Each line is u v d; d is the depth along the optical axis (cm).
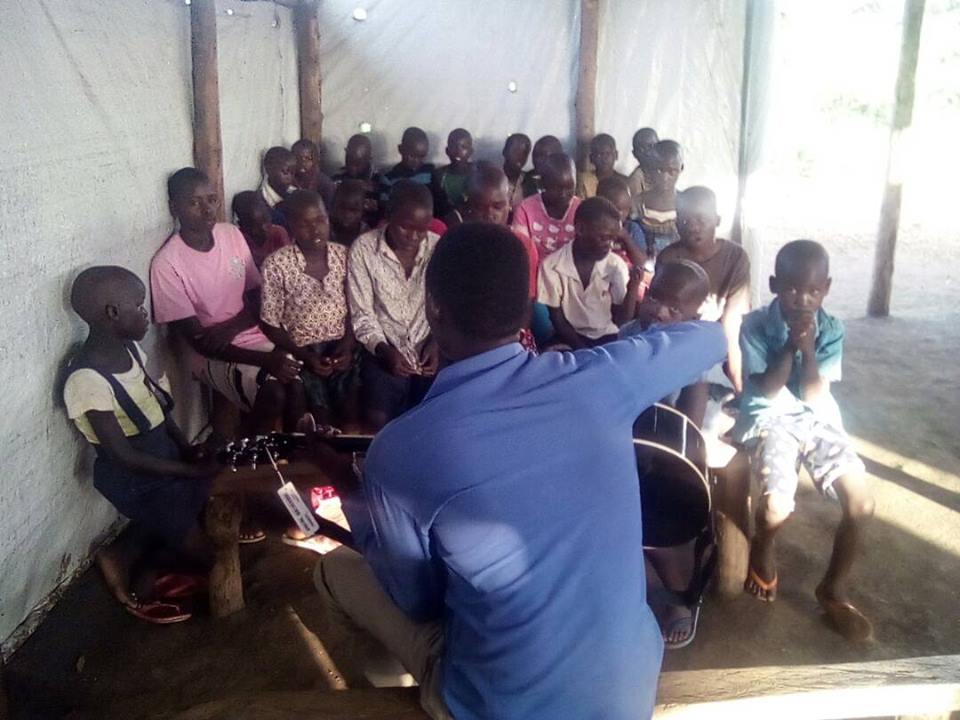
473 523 137
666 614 263
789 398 283
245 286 375
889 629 274
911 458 390
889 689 185
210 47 377
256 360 337
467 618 149
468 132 535
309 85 556
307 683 250
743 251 348
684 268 271
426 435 139
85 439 284
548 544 141
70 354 272
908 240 820
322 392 352
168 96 358
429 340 367
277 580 299
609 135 539
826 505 352
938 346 536
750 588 291
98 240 294
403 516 142
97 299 255
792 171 1130
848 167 1134
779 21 537
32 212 251
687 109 559
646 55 551
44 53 260
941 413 438
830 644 268
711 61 550
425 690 171
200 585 287
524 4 549
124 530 312
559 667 145
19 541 246
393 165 581
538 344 390
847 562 269
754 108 552
